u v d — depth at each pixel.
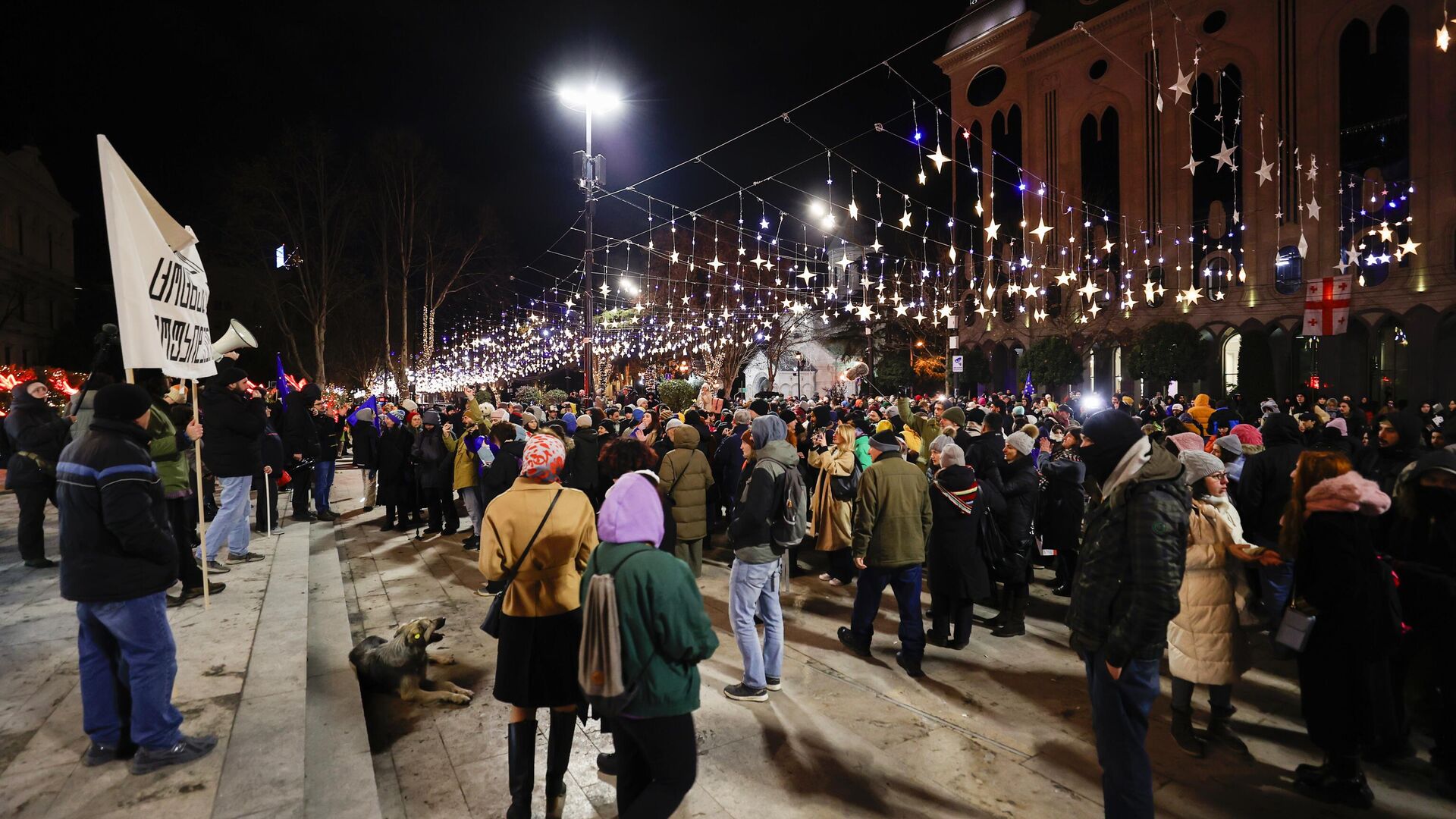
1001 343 37.91
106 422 3.19
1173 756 4.14
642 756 2.83
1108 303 33.84
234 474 6.98
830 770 3.83
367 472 12.20
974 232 39.78
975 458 6.56
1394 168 26.52
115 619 3.17
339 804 3.30
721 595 7.27
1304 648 3.71
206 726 3.66
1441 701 3.77
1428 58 25.52
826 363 45.78
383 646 4.85
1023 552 6.09
